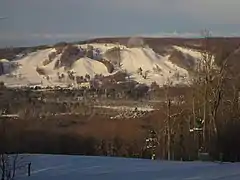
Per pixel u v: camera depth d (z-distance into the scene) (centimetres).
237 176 2097
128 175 2189
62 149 4578
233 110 3578
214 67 3556
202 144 3512
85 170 2358
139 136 4788
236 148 3269
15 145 4272
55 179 2098
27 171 2273
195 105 3659
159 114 4600
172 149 3656
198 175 2145
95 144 4694
